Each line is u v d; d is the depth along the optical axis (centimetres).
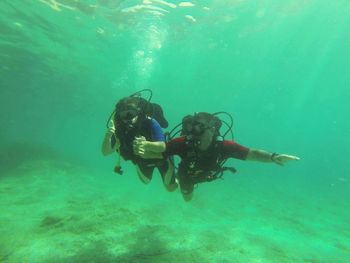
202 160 463
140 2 1788
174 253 692
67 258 630
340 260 806
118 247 702
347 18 2080
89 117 10238
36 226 815
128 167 3203
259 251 781
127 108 457
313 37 2461
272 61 3177
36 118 11031
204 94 5647
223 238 847
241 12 1997
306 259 773
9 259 618
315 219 1434
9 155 2412
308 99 5894
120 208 1059
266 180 3631
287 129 16600
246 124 13175
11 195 1227
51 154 2689
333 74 3619
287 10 1991
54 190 1391
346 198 2572
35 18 1902
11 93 5056
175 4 1855
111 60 3036
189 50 2792
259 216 1338
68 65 3131
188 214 1142
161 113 547
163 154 452
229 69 3562
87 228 816
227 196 1923
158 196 1509
